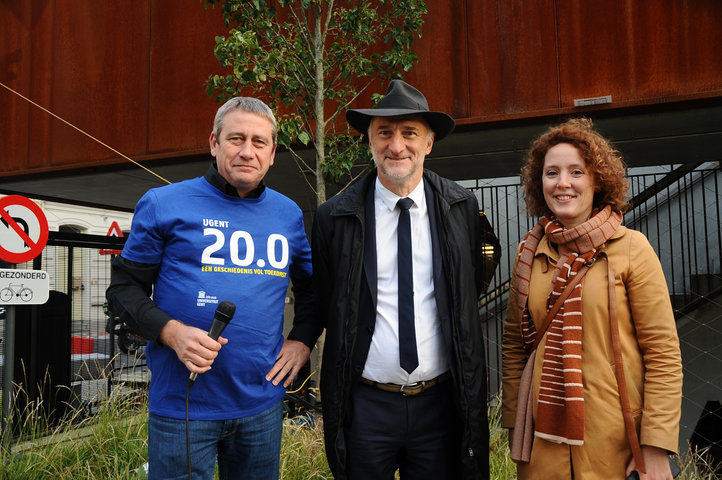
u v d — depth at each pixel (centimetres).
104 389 397
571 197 165
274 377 177
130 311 159
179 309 161
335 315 184
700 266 627
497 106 454
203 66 550
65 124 610
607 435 150
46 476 292
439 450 184
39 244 360
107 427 339
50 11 623
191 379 152
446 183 199
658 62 413
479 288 199
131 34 582
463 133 488
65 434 336
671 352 150
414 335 181
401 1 374
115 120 586
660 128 477
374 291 184
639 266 156
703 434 520
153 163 584
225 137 168
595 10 430
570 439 150
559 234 163
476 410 180
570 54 436
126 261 165
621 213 170
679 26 408
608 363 153
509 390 176
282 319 181
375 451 182
